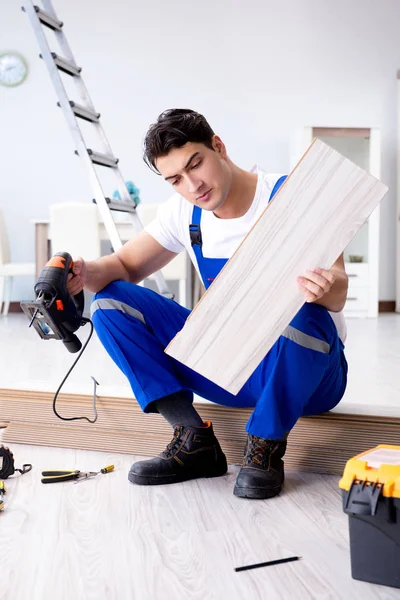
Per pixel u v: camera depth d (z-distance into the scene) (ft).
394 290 24.93
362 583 3.77
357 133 22.65
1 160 23.82
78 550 4.24
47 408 6.79
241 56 24.02
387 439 5.82
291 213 4.48
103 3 23.66
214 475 5.80
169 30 23.84
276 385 5.26
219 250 5.62
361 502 3.72
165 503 5.12
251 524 4.69
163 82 23.95
